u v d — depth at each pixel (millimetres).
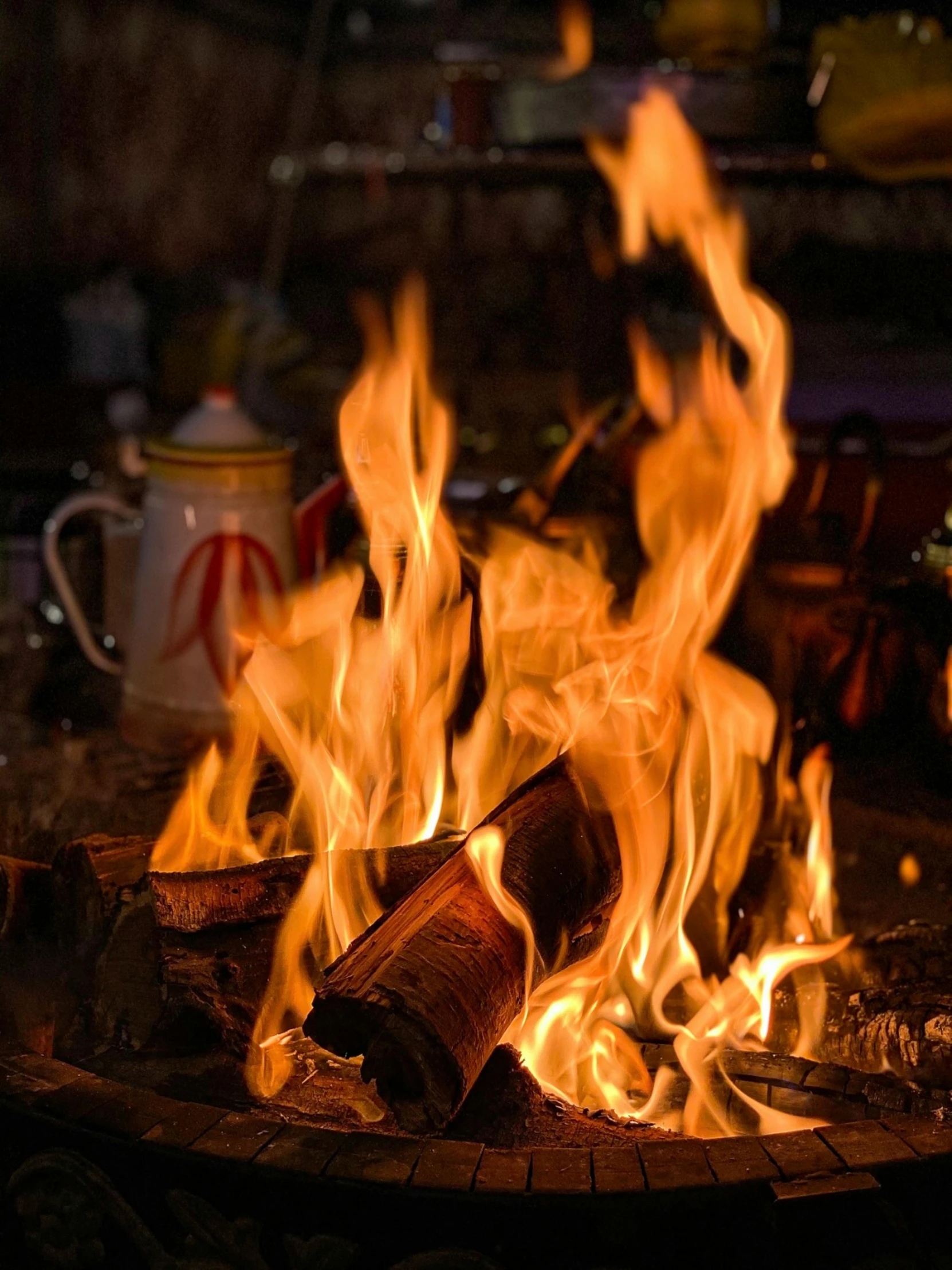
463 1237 880
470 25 3096
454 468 2596
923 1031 1176
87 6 6066
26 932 1237
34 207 5848
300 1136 912
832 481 2215
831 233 2770
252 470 1653
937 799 1623
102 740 1854
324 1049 1100
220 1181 909
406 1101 918
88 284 5293
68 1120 933
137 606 1718
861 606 1654
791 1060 1149
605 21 4473
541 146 2303
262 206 7992
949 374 2523
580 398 2703
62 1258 968
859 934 1439
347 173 2451
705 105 2123
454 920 980
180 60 6926
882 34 2080
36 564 2270
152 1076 1062
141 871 1160
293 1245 898
